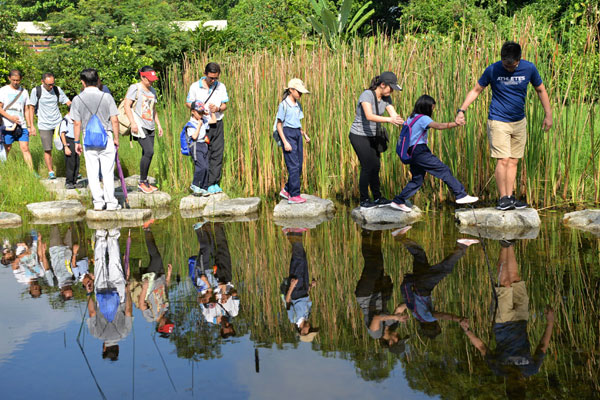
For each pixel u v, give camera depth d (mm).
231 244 5457
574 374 2549
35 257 5055
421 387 2482
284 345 3008
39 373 2750
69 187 9008
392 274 4246
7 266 4762
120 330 3289
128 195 8164
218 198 8047
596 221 5652
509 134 5809
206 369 2748
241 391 2510
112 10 23484
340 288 3975
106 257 5020
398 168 7441
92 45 20516
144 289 4078
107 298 3877
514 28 7176
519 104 5719
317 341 3051
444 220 6246
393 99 7508
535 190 6820
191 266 4684
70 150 8953
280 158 8727
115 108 7180
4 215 6949
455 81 7199
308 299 3770
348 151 8086
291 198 7094
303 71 8586
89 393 2533
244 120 8805
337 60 8273
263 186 8680
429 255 4734
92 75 7082
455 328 3145
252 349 2967
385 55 7906
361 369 2686
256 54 9188
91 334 3238
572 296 3590
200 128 7816
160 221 6785
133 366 2805
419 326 3203
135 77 20000
